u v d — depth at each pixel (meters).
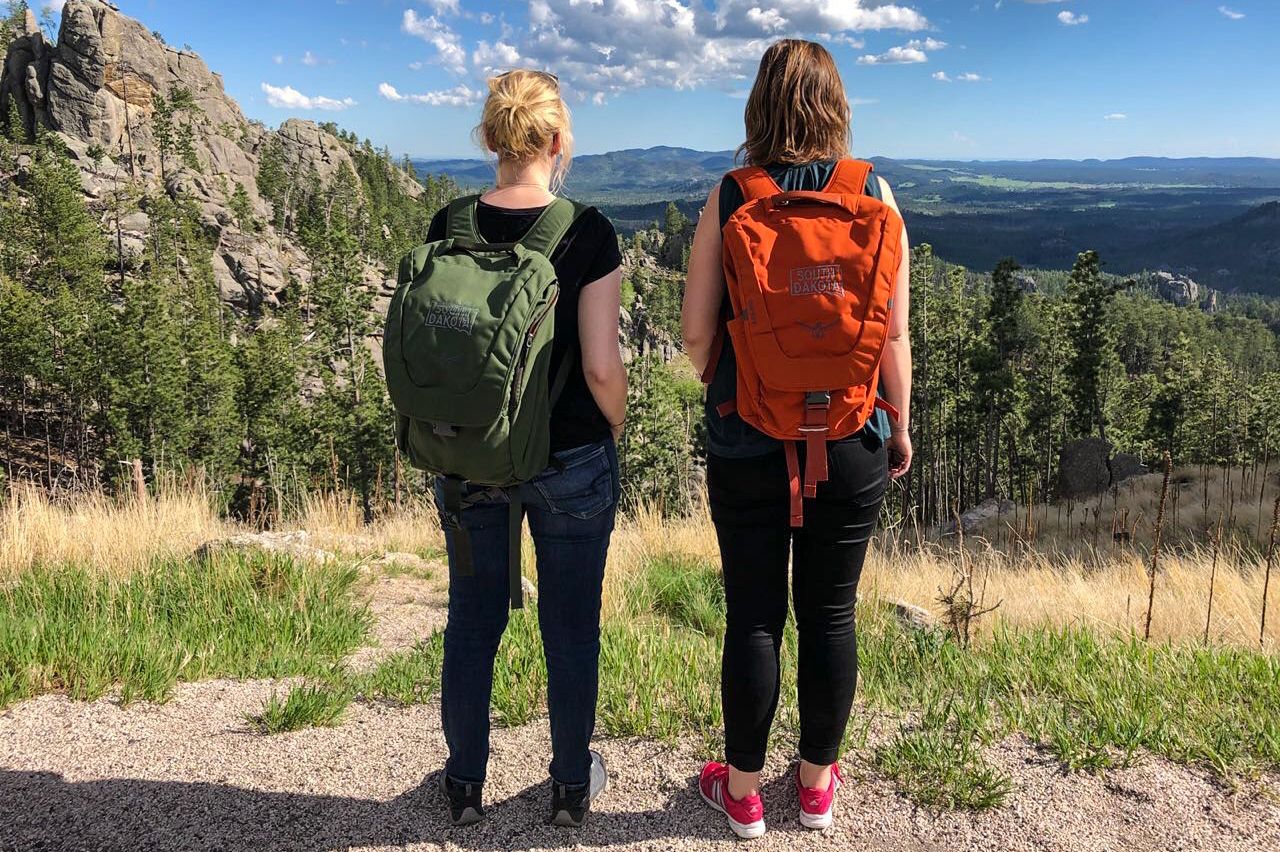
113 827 2.14
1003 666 3.34
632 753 2.60
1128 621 4.86
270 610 4.05
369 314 59.16
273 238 114.25
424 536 6.61
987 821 2.24
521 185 2.10
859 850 2.12
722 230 2.01
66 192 77.88
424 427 1.93
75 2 111.69
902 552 8.17
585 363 2.00
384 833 2.16
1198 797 2.35
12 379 61.34
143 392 51.88
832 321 1.84
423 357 1.88
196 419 53.84
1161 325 138.75
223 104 141.00
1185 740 2.61
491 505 2.09
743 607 2.12
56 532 5.30
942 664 3.47
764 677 2.11
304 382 63.03
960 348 55.00
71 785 2.34
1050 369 57.72
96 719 2.79
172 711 2.90
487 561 2.12
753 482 2.02
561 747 2.16
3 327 56.62
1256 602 5.51
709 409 2.14
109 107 112.62
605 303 2.02
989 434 53.84
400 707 3.01
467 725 2.15
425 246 2.10
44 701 2.90
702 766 2.52
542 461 1.95
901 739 2.63
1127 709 2.83
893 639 3.86
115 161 109.38
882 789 2.40
